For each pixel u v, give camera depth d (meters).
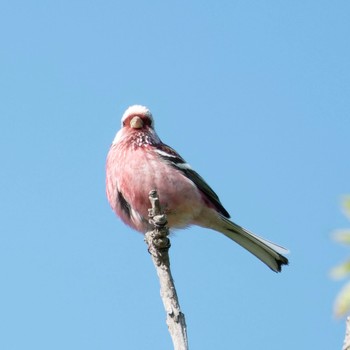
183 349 7.70
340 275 3.85
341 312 3.82
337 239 3.94
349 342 6.19
